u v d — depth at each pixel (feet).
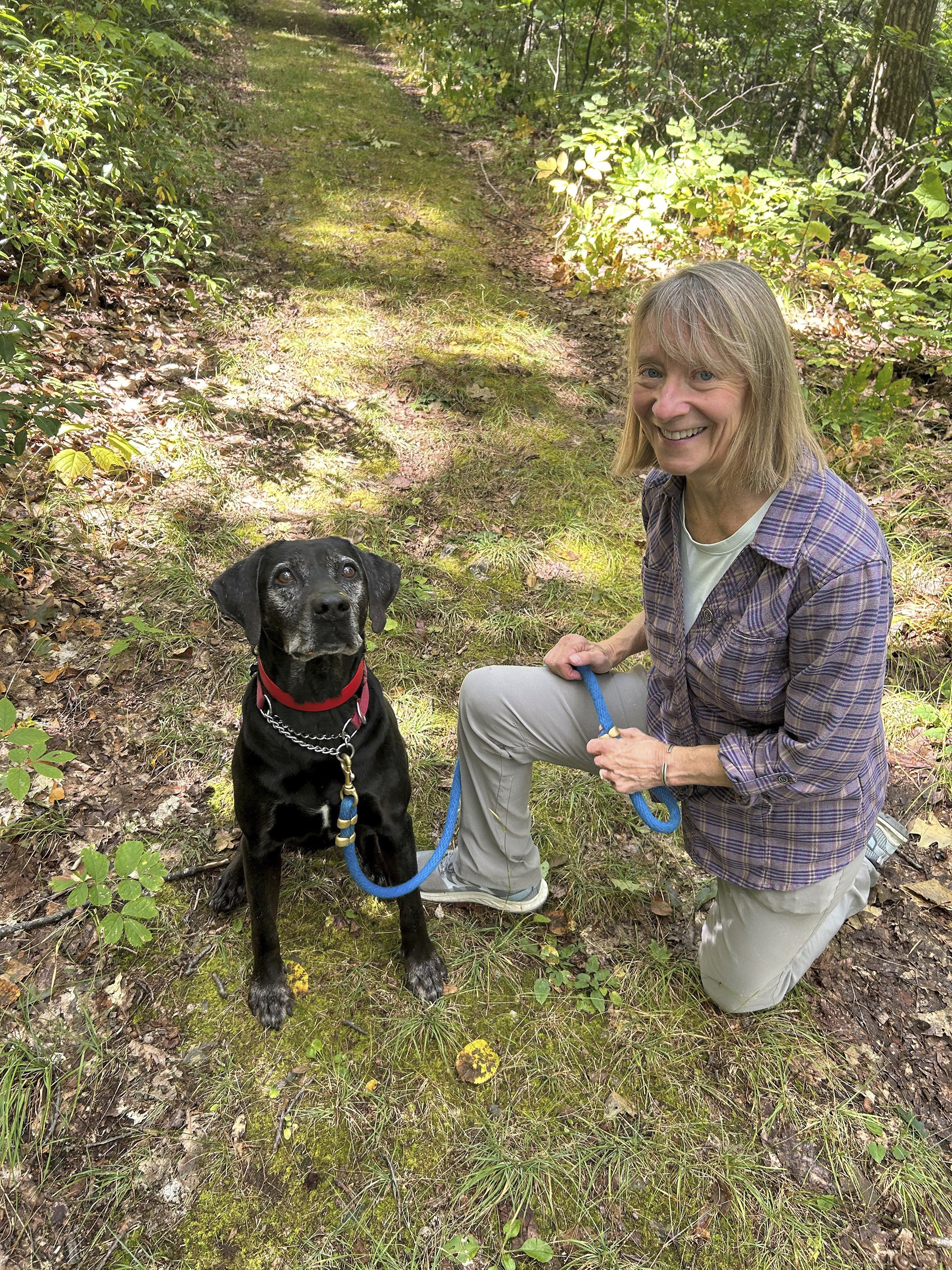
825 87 30.53
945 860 8.39
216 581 6.61
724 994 6.86
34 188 13.57
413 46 38.91
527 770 7.16
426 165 25.99
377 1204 5.78
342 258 19.31
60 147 13.43
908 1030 7.02
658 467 5.33
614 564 12.01
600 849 8.48
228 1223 5.65
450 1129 6.21
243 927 7.50
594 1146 6.15
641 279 18.90
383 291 18.16
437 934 7.64
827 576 4.85
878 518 12.32
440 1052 6.68
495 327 17.20
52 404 9.52
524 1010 7.03
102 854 6.07
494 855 7.46
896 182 19.98
